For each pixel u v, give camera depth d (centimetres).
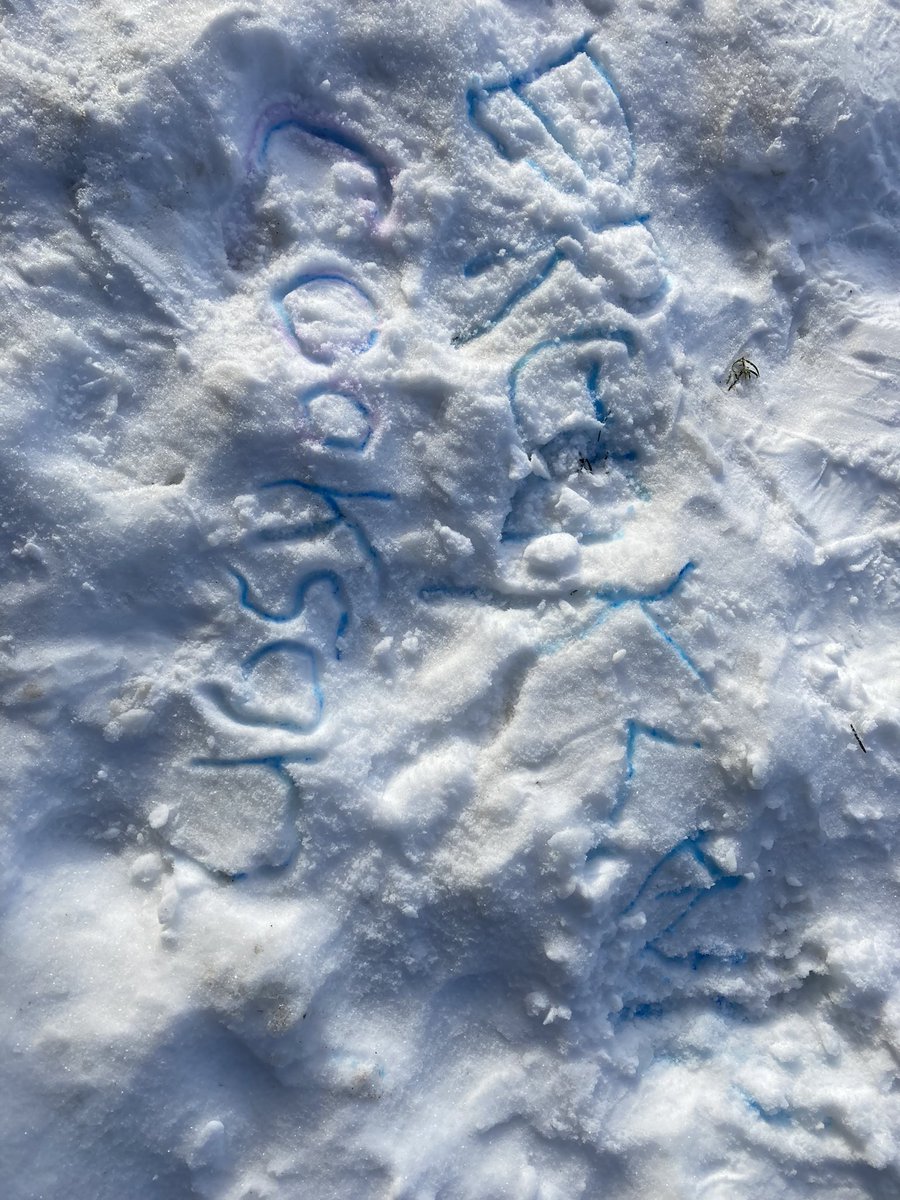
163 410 82
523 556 86
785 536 89
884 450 96
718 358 95
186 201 84
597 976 83
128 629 81
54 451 81
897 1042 84
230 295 85
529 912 81
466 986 83
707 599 86
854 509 95
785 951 88
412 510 85
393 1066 80
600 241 89
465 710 83
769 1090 85
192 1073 77
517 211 89
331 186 87
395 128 88
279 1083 79
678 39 96
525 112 91
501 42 91
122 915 79
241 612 82
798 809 86
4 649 78
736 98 95
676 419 90
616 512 89
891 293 102
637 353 90
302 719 81
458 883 81
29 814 78
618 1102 83
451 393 85
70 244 82
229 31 83
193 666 81
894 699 90
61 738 79
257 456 82
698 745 85
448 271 88
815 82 95
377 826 80
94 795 81
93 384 82
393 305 86
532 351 88
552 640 85
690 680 85
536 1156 82
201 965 77
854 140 97
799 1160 83
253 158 86
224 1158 78
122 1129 76
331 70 87
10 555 79
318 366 83
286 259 85
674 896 86
